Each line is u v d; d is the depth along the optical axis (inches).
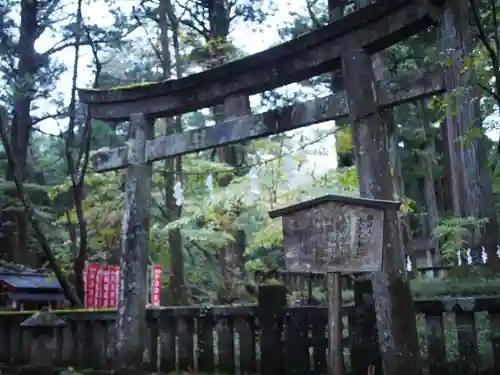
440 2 199.5
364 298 218.7
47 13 701.3
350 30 216.4
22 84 533.6
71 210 607.2
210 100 267.0
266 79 244.5
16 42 704.4
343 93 217.0
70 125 430.0
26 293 502.6
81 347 308.0
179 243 595.5
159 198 680.4
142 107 287.0
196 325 270.2
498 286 278.8
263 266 655.1
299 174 588.4
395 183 504.7
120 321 269.3
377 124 205.2
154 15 623.2
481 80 293.6
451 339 247.4
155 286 498.3
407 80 204.4
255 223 764.6
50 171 880.9
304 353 230.7
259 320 244.2
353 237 182.2
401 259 186.9
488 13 348.2
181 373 269.3
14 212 769.6
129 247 274.8
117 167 289.3
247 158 748.0
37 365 259.8
